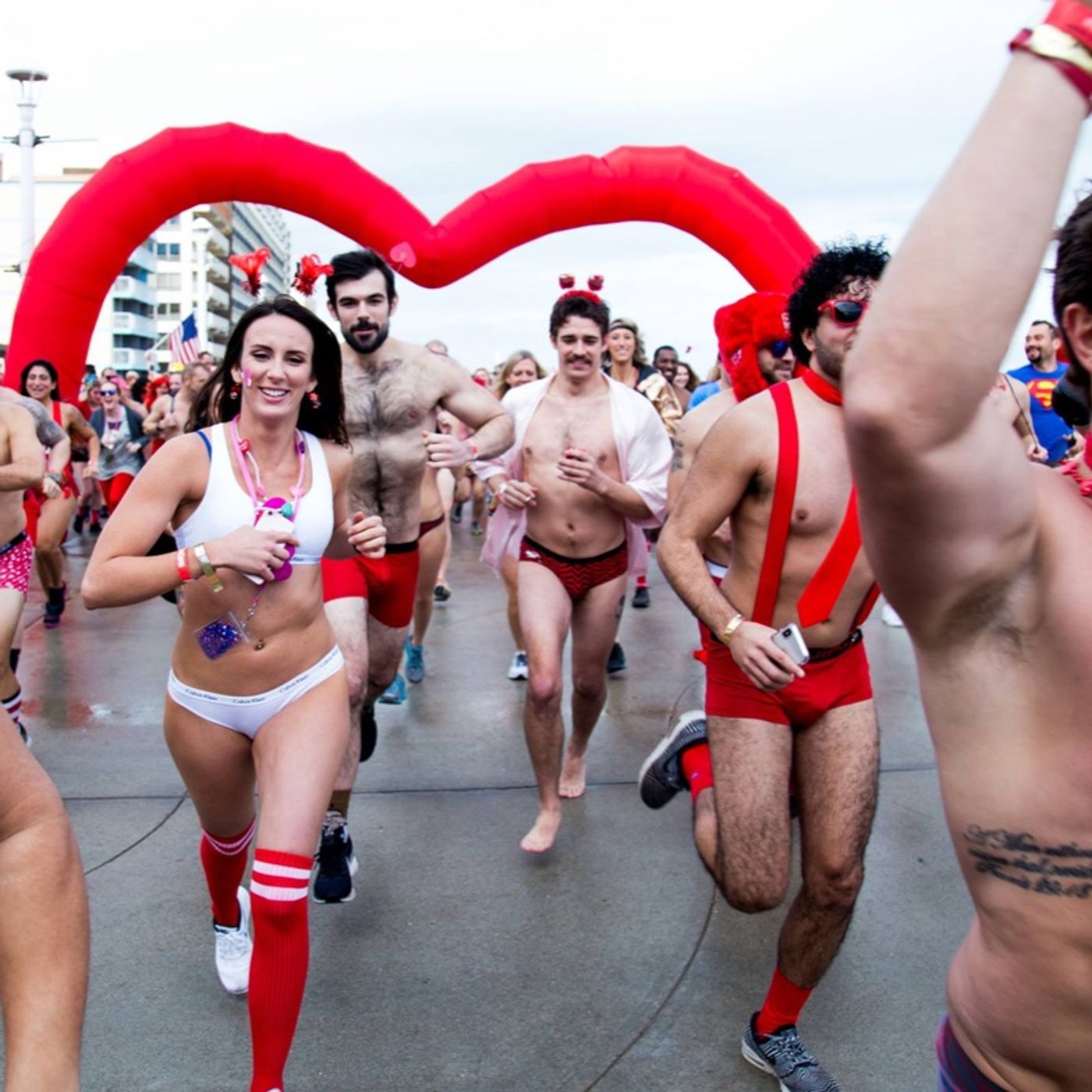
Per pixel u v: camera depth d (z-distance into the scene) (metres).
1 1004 1.65
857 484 1.22
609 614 4.56
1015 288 1.07
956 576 1.26
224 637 2.84
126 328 113.00
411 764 5.31
